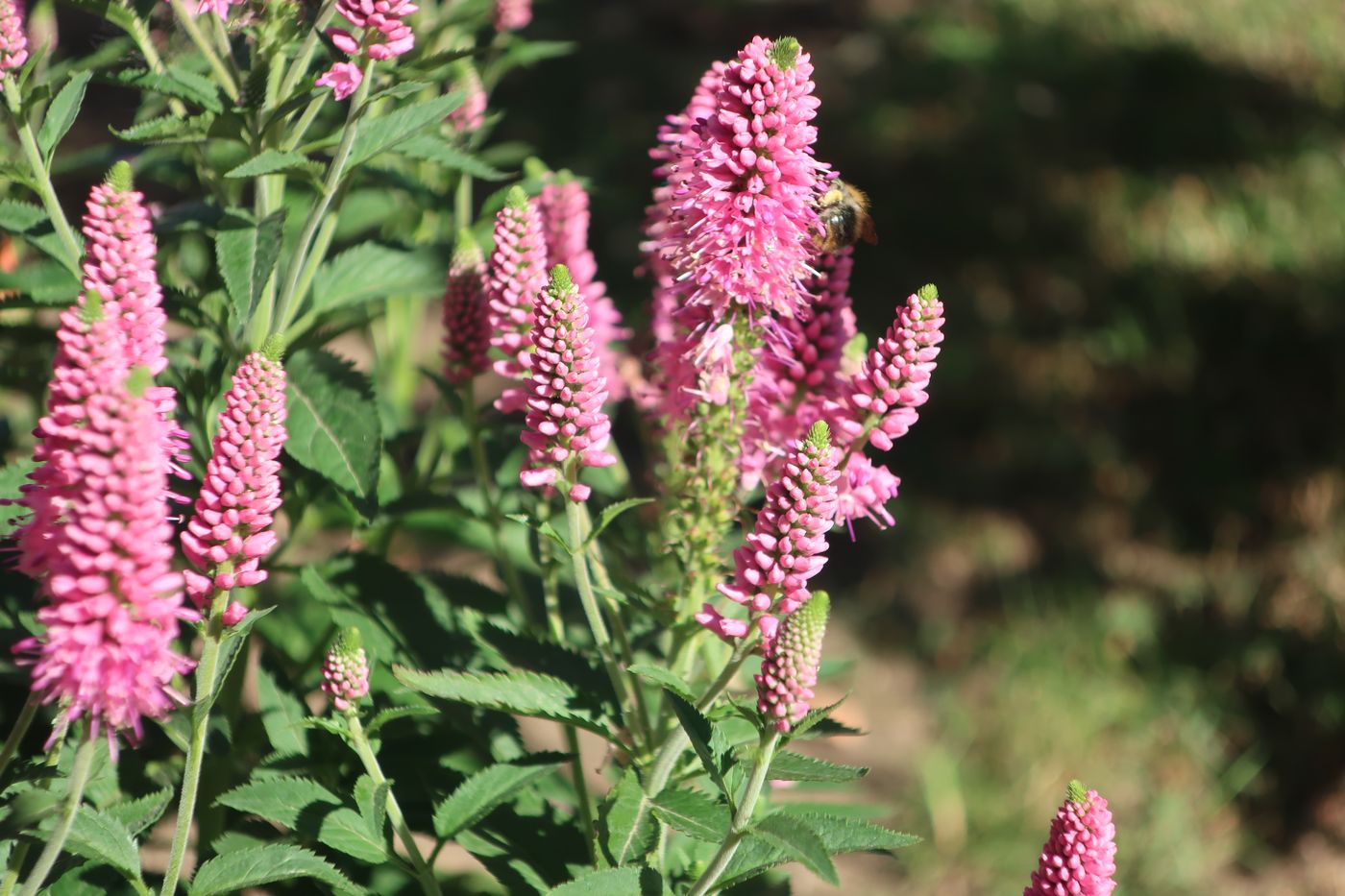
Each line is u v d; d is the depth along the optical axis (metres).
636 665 2.75
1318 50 14.50
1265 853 7.42
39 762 2.91
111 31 4.44
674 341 3.42
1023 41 14.50
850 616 8.91
